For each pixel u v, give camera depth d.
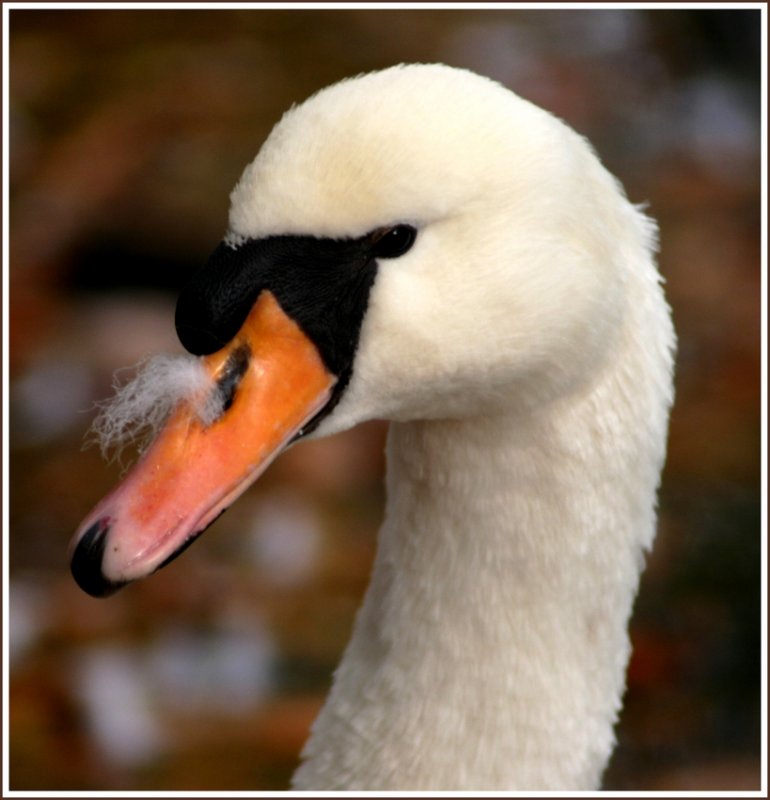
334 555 12.22
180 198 14.54
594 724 5.78
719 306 14.77
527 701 5.62
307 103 4.91
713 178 16.55
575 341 5.09
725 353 14.25
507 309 4.95
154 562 4.73
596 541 5.48
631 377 5.34
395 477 5.65
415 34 18.38
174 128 15.98
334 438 13.27
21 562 12.13
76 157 15.47
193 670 11.13
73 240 14.41
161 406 4.96
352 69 17.61
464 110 4.86
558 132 5.04
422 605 5.63
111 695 10.77
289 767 10.39
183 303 4.96
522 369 5.07
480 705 5.63
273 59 17.66
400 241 4.89
